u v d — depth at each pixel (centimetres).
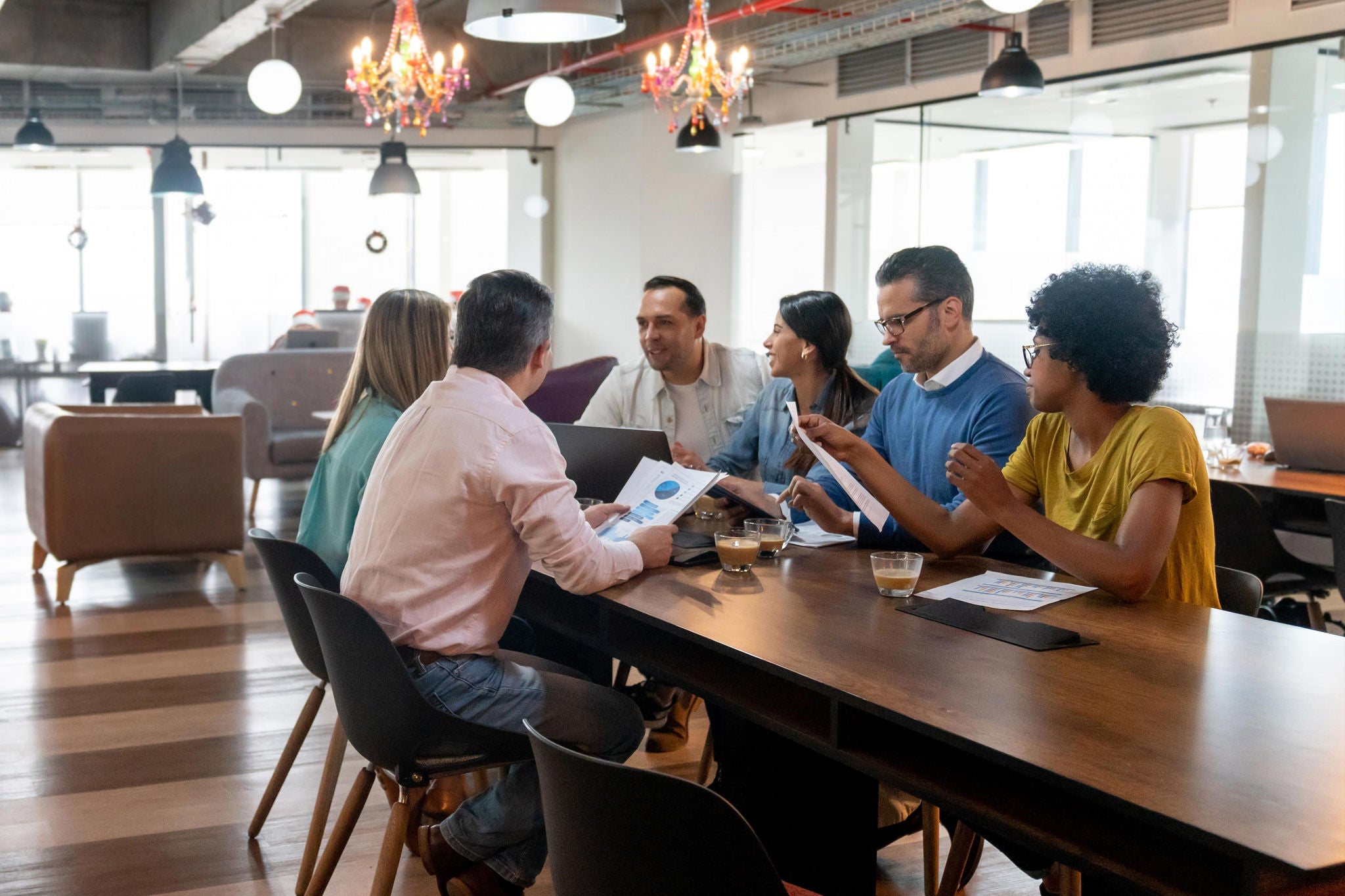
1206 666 162
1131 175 703
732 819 118
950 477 204
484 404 208
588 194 1048
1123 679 156
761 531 240
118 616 493
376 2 970
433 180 1475
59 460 514
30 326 1292
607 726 214
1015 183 731
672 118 684
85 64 949
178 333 1208
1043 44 707
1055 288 214
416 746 198
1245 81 647
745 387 378
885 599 203
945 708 143
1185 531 207
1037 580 215
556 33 366
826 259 876
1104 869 124
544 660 240
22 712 373
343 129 1057
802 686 175
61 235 1302
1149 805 115
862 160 840
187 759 335
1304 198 562
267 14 752
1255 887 106
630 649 209
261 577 572
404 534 207
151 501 529
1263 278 587
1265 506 433
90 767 329
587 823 129
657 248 985
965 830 219
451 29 1037
